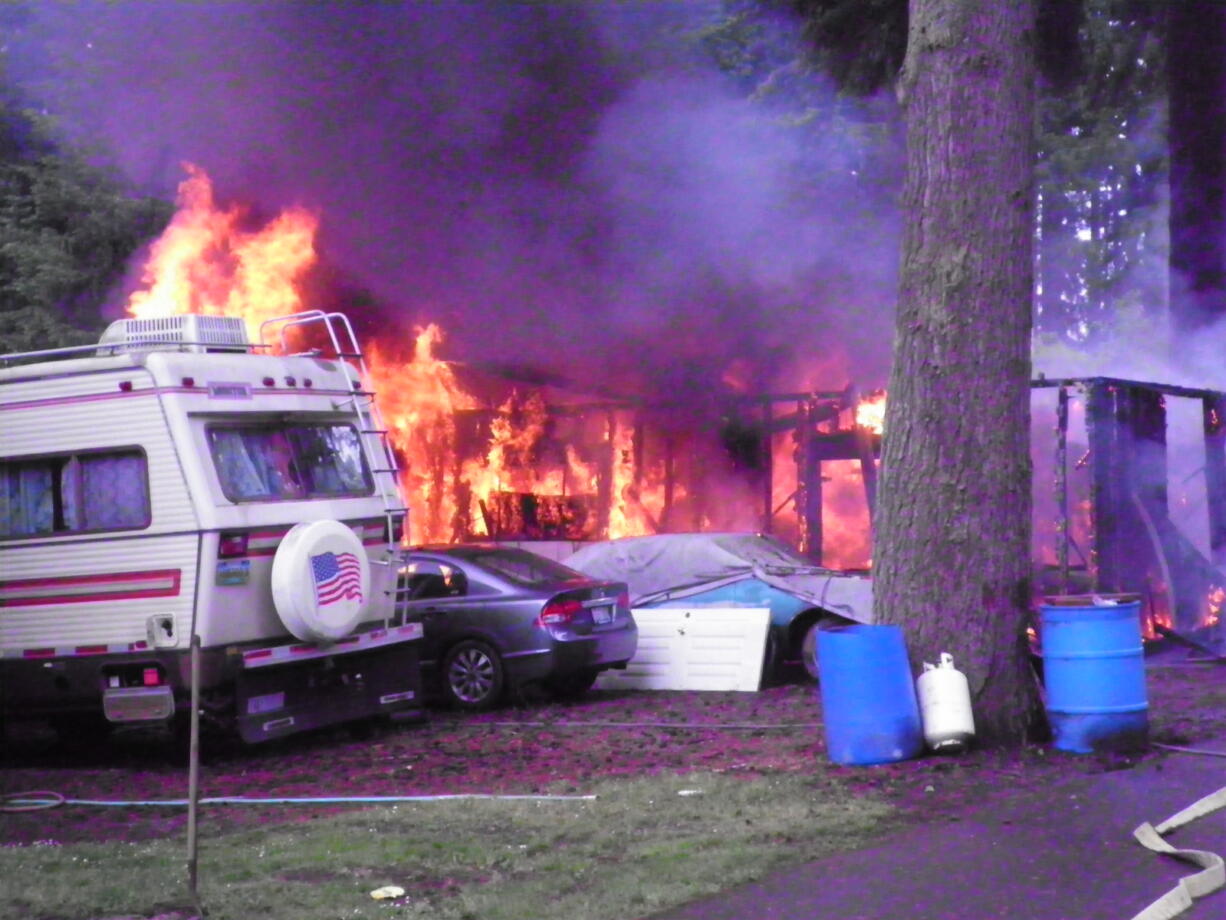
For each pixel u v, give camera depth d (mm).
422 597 12125
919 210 8789
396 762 9414
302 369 10633
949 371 8617
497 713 11656
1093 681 8211
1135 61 20406
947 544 8555
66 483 9984
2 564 10125
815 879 5711
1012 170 8695
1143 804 6840
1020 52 8750
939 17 8742
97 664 9789
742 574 13273
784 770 8188
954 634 8516
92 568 9836
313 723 10219
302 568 9875
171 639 9547
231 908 5520
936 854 6020
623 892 5562
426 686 12000
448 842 6551
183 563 9547
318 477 10539
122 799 8523
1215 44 17812
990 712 8508
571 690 12750
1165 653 13914
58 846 6887
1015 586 8609
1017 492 8664
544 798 7559
